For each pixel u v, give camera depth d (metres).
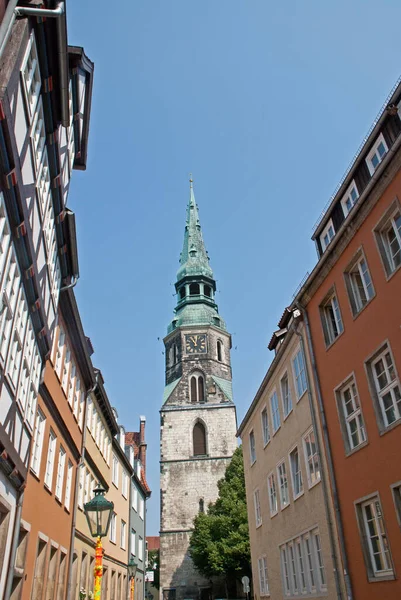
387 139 16.23
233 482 56.41
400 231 14.44
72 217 15.70
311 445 19.66
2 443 10.53
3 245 9.64
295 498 21.36
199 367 72.31
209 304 80.19
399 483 13.43
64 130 14.70
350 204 18.58
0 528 12.09
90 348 26.81
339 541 16.44
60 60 11.45
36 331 13.55
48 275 14.28
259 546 27.69
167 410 68.81
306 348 19.98
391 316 14.31
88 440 26.05
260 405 28.20
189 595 57.31
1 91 8.09
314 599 18.89
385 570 14.23
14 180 9.38
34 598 16.22
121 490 37.00
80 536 23.47
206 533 53.47
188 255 86.12
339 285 17.53
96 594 14.02
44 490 16.97
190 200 94.69
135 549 42.34
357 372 16.00
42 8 10.45
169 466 65.25
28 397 13.09
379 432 14.52
